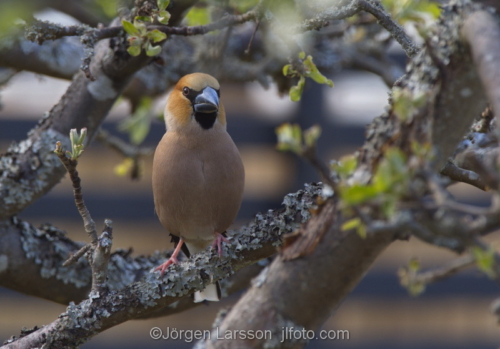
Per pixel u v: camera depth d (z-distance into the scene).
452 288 10.63
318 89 10.61
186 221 6.94
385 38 9.52
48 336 5.09
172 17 5.89
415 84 3.59
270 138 10.92
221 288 6.87
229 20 5.66
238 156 6.79
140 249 11.10
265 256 5.34
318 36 8.84
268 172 10.98
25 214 10.59
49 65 8.04
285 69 5.54
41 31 5.07
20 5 3.78
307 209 5.14
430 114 3.47
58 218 10.73
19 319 10.91
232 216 7.00
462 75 3.40
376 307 11.05
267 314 3.90
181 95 6.77
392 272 10.86
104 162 11.37
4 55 7.77
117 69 6.30
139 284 5.25
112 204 10.96
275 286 3.89
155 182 6.83
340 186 2.95
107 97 6.52
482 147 5.21
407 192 2.79
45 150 6.43
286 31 5.57
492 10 3.24
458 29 3.37
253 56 9.92
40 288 6.53
